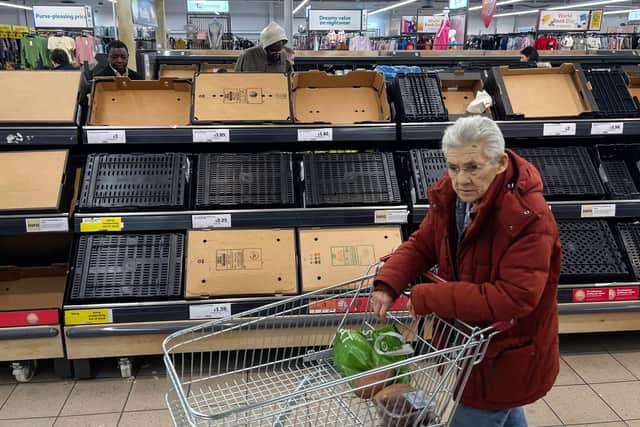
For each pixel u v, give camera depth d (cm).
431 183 271
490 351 138
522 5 2300
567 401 242
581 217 279
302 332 250
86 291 245
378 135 274
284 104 277
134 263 253
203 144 286
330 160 279
